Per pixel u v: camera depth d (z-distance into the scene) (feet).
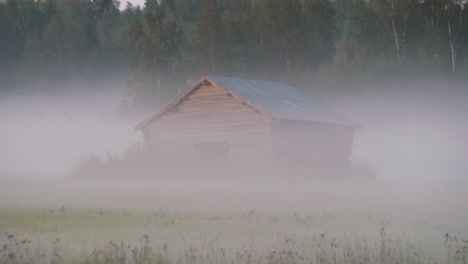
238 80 265.95
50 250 91.40
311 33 555.28
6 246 90.48
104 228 113.19
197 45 538.47
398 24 542.98
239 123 244.01
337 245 92.73
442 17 542.16
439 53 525.34
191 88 252.42
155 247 93.91
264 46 552.00
